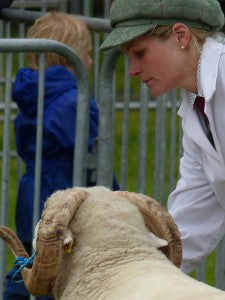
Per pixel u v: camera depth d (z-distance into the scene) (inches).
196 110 275.7
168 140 467.2
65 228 226.4
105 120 348.5
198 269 366.0
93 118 354.9
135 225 233.9
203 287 209.2
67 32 364.8
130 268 223.3
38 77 345.4
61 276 232.7
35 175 344.8
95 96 400.5
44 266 227.8
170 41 267.6
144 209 238.7
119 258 227.1
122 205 236.7
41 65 338.0
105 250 228.8
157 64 268.7
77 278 228.4
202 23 268.8
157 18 265.9
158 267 222.7
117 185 364.5
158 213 238.5
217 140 268.7
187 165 291.0
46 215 227.5
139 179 359.6
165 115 356.8
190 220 290.4
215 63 264.4
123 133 360.8
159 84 271.6
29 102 358.6
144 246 230.8
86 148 347.9
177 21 266.5
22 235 360.8
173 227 239.5
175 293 205.8
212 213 290.4
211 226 290.0
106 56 343.9
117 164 637.3
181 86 271.4
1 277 347.9
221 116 265.9
